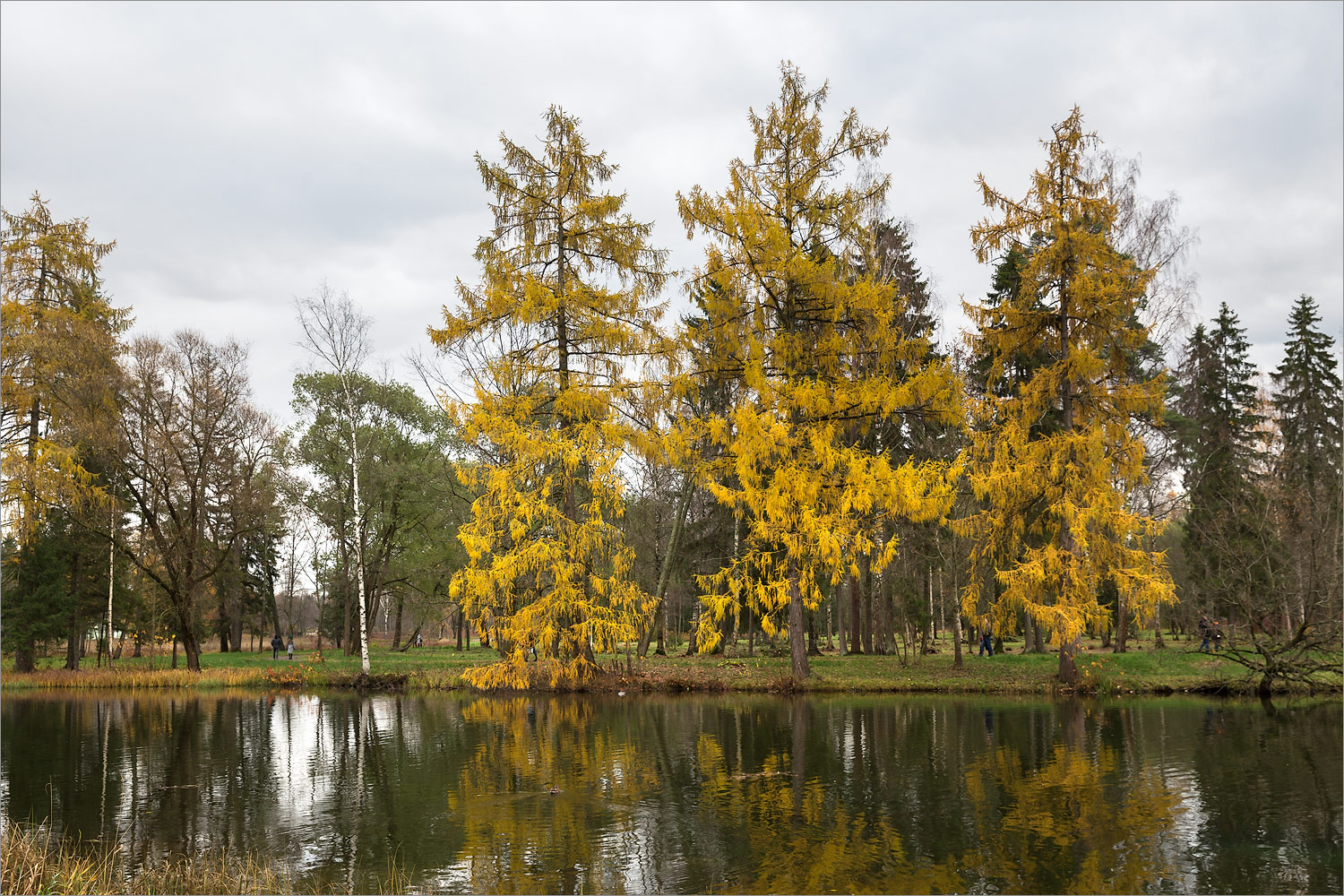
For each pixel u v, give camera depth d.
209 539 43.50
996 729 18.16
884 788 13.01
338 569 45.66
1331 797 12.03
